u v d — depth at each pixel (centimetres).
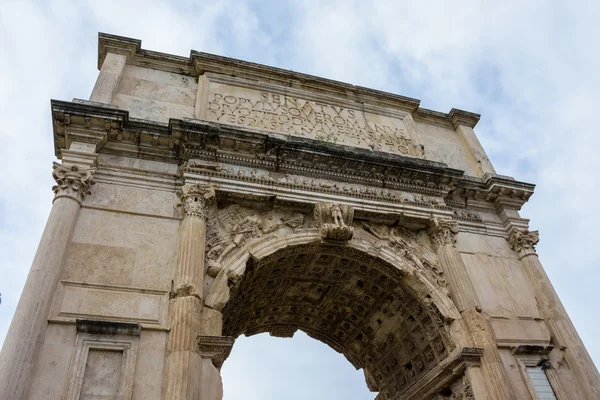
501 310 1470
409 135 1902
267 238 1366
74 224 1181
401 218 1558
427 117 2045
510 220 1728
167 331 1075
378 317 1666
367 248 1466
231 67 1764
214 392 1023
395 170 1612
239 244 1317
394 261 1470
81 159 1272
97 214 1230
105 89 1480
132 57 1662
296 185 1474
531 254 1642
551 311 1497
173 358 1009
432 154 1908
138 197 1301
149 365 1016
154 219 1273
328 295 1695
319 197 1485
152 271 1170
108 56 1605
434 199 1642
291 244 1379
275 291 1625
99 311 1065
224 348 1074
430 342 1455
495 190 1758
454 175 1673
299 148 1501
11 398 866
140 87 1594
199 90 1652
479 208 1761
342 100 1889
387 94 1969
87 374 972
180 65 1719
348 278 1595
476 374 1268
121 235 1212
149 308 1103
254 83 1770
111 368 995
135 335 1043
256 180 1428
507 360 1348
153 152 1398
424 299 1430
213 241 1291
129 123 1374
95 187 1280
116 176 1319
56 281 1065
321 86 1883
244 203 1408
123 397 955
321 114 1802
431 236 1586
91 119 1331
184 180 1353
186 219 1259
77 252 1145
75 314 1044
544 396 1310
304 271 1551
